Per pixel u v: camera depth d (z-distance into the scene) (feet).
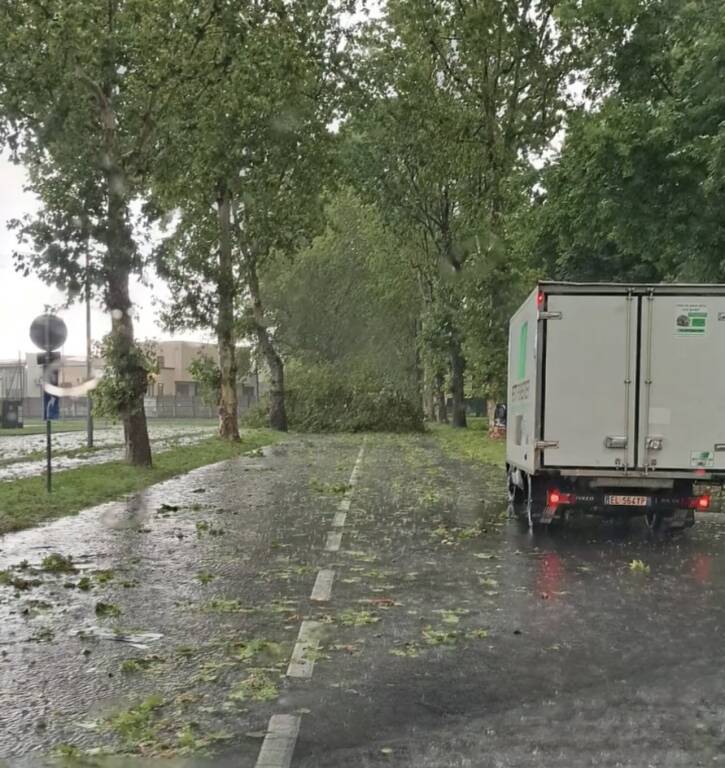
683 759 14.03
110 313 63.16
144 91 63.16
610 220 62.18
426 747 14.55
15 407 162.30
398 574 28.91
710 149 51.57
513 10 101.35
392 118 111.45
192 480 61.77
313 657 19.52
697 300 34.88
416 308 186.29
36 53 56.18
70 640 20.83
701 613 23.62
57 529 38.17
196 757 14.12
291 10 67.41
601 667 18.83
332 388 155.02
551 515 36.32
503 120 106.73
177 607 24.12
